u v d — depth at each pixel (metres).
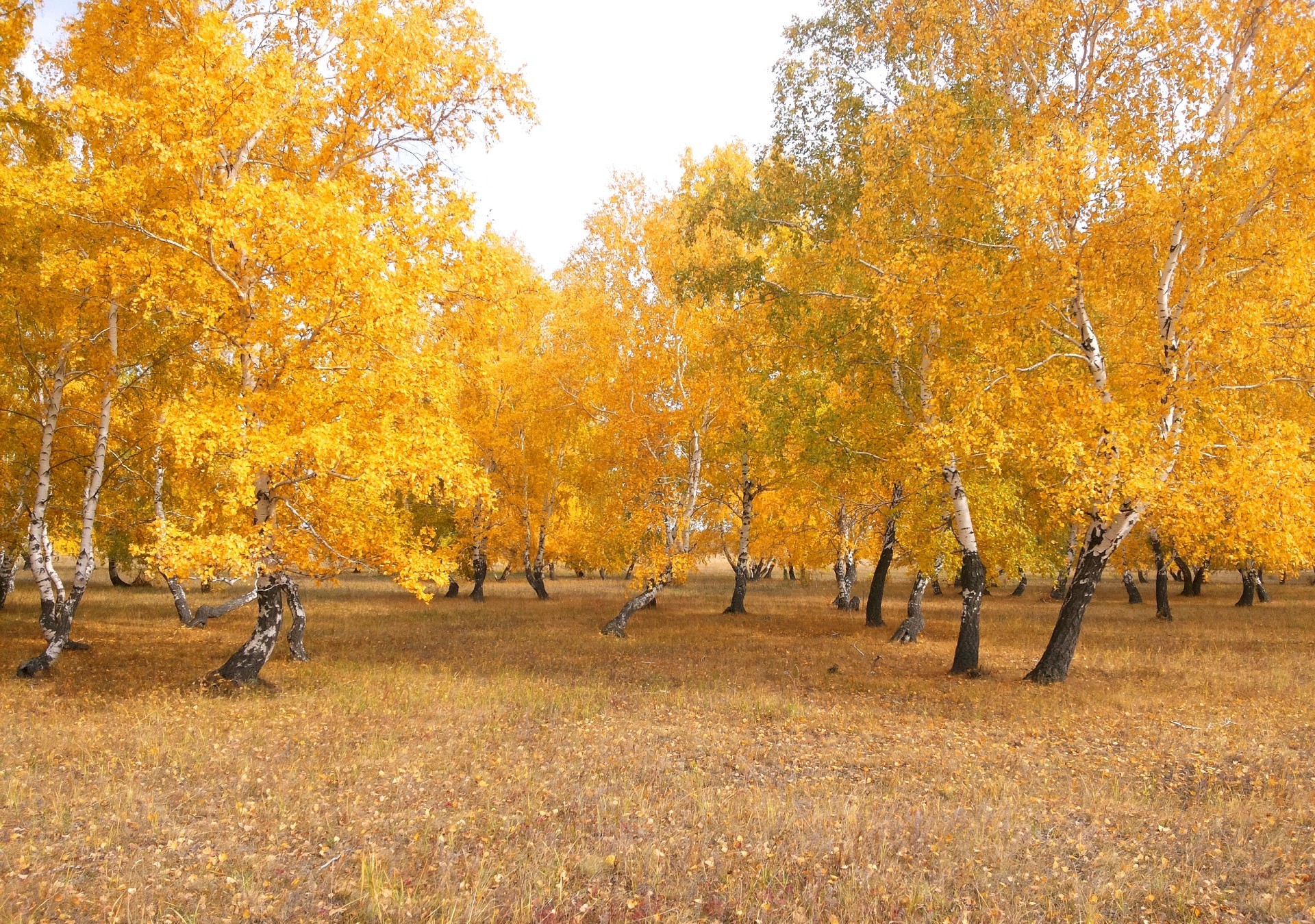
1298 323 9.55
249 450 8.98
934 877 4.97
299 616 14.03
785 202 13.98
